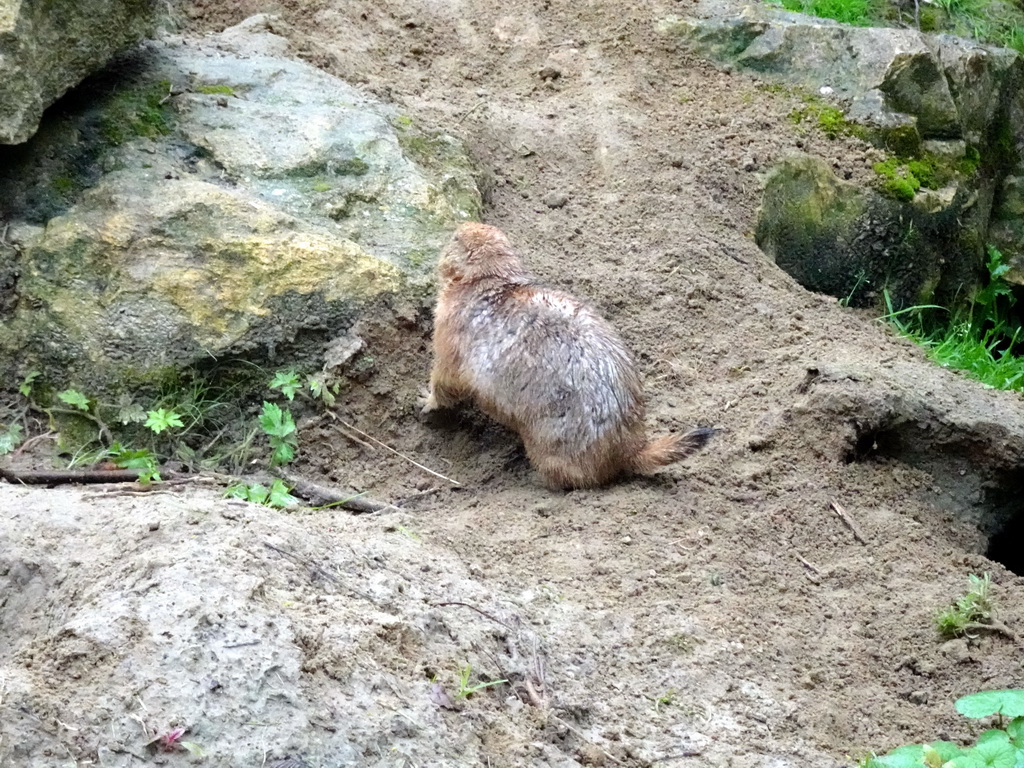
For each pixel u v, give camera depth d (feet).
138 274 8.60
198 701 6.81
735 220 10.12
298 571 7.32
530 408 8.42
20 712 6.72
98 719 6.74
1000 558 9.18
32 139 8.86
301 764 6.75
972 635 7.98
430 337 8.89
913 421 8.89
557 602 7.75
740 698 7.54
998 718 7.60
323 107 9.49
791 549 8.32
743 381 9.12
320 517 8.01
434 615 7.32
